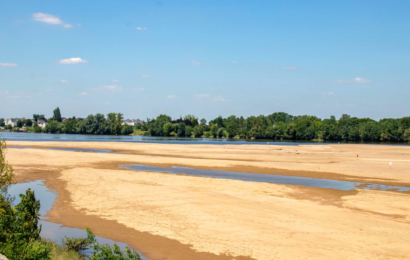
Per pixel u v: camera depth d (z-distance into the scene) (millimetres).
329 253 13945
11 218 12852
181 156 56469
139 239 15930
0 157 16797
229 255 13859
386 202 23516
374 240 15523
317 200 24031
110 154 57219
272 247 14648
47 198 24172
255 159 51875
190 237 16031
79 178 32125
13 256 11070
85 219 19188
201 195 24969
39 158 47875
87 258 13742
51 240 15508
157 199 23703
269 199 24000
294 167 42531
